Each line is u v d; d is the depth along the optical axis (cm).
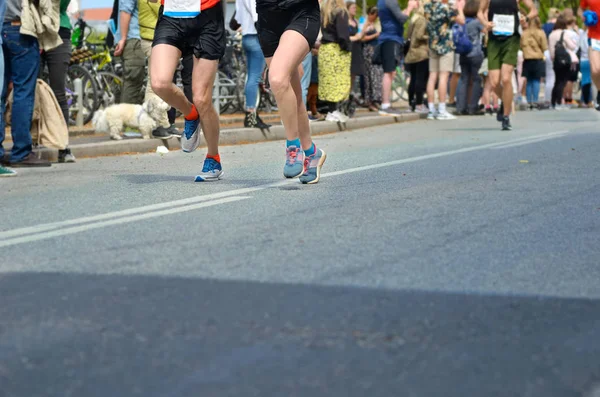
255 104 3556
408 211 1631
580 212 1641
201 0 1916
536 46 5803
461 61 5184
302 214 1595
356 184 2020
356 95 5078
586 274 1176
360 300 1025
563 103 6412
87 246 1340
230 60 4369
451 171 2277
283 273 1151
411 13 4878
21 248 1339
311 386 762
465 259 1248
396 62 4900
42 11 2409
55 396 751
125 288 1084
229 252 1277
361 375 789
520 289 1090
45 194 1920
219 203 1734
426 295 1052
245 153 2969
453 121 4588
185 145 2062
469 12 5159
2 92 2411
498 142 3145
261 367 809
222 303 1013
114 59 4181
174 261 1223
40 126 2588
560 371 803
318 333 904
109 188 1997
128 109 3045
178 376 789
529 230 1467
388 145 3147
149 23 3031
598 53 3319
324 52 3850
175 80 3462
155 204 1734
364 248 1305
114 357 840
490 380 779
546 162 2448
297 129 1952
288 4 1867
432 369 805
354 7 4391
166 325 935
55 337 902
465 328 927
